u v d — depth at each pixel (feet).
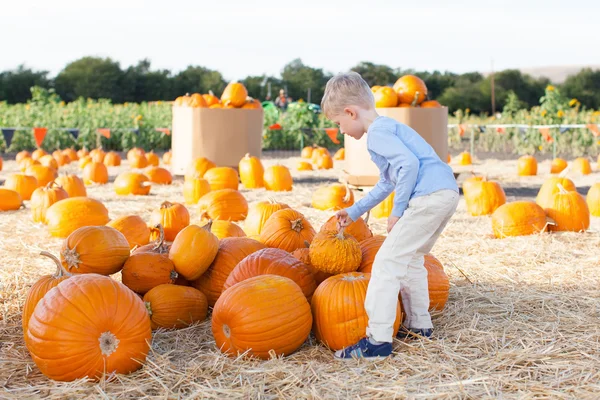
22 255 18.38
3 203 27.09
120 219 18.69
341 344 10.71
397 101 32.40
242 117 37.99
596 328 11.54
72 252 12.67
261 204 19.56
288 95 159.12
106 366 9.70
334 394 9.07
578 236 20.18
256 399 9.00
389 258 10.45
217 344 10.80
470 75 157.07
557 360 10.11
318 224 22.95
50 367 9.54
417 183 10.55
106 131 57.93
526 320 12.13
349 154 32.86
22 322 11.27
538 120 65.51
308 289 12.12
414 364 10.15
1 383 9.67
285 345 10.45
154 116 79.10
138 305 10.21
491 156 65.72
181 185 35.94
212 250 12.94
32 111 73.36
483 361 10.08
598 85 139.64
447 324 11.96
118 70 157.28
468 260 17.25
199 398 9.04
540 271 15.99
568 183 23.89
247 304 10.37
